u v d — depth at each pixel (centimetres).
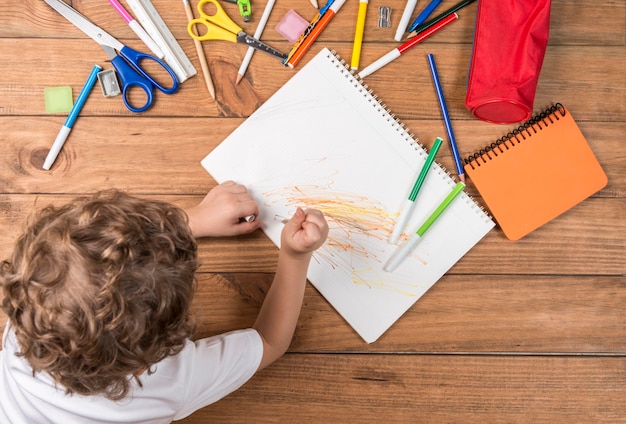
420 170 81
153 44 82
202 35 83
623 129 83
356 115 82
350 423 82
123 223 54
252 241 82
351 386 82
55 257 52
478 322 82
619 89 84
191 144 83
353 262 81
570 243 82
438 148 80
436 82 83
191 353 69
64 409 61
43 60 83
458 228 81
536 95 83
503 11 76
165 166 82
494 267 82
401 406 82
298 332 82
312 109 82
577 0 84
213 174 82
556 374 82
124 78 81
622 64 84
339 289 81
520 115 79
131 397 63
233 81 83
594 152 83
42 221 56
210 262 82
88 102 83
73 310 52
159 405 65
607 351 82
